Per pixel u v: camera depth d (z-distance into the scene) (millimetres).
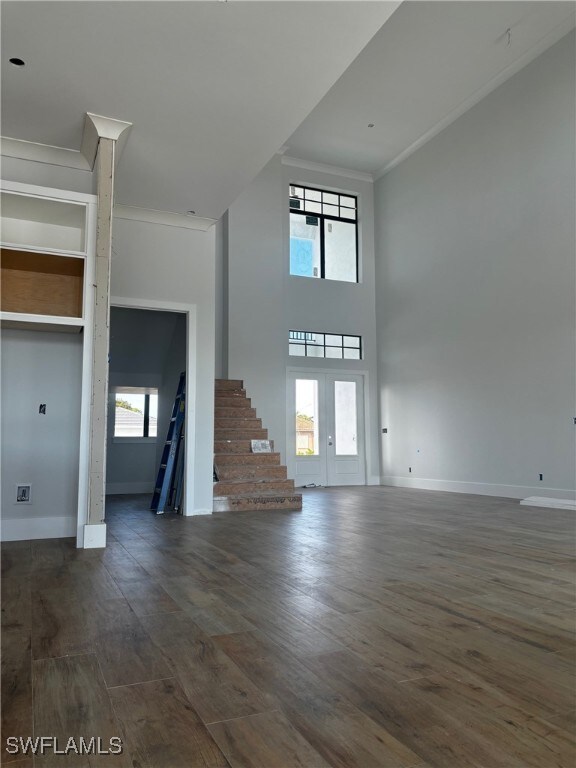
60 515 4336
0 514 4168
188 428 5730
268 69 3549
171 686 1723
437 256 8766
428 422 8766
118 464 7902
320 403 9617
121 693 1673
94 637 2150
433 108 8391
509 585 2945
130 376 7945
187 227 5758
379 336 10109
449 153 8594
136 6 3008
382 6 3061
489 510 6105
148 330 7445
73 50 3342
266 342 9055
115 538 4336
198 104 3881
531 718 1529
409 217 9461
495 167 7727
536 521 5270
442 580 3045
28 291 4254
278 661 1923
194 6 3018
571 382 6500
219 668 1861
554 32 6805
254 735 1434
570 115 6684
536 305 6988
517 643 2105
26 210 4148
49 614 2430
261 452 7262
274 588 2875
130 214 5500
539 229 7008
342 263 10258
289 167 9828
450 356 8375
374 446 9945
